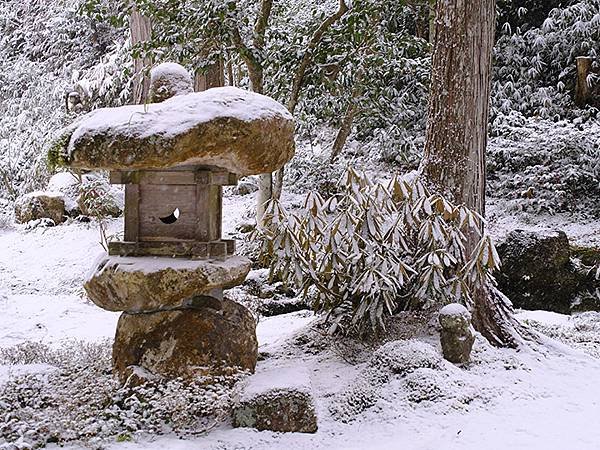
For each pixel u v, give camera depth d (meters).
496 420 4.12
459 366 4.88
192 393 4.06
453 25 5.68
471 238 5.54
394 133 11.70
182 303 4.43
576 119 12.28
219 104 4.12
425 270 5.08
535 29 13.47
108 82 14.96
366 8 8.70
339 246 4.99
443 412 4.18
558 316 7.75
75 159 4.13
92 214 11.65
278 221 5.09
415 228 5.23
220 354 4.32
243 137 4.12
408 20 12.63
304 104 10.14
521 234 8.64
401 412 4.18
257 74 9.04
